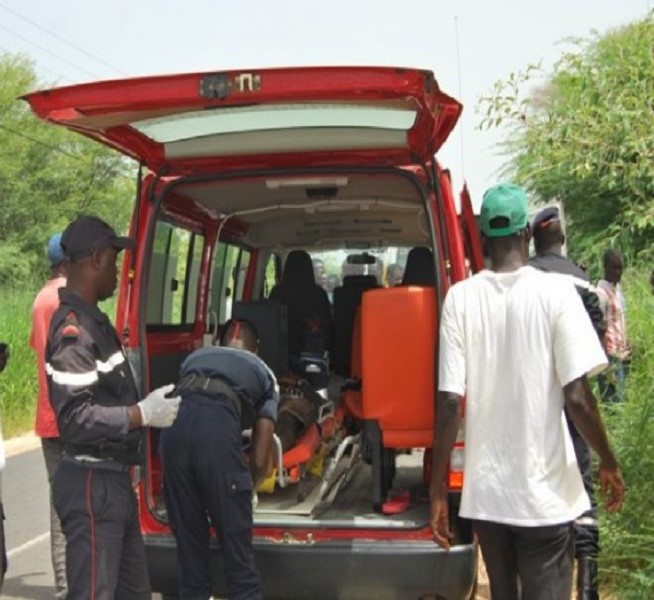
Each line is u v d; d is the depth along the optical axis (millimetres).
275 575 4691
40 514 8664
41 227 34438
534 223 5418
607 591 5547
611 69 6293
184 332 6441
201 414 4590
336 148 4992
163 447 4648
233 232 7355
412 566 4590
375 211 6719
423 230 6461
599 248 15508
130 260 5113
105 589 4156
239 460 4605
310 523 4715
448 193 4922
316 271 8508
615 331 7762
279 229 7555
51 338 4156
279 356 6496
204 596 4668
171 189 5191
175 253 6141
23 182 34406
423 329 4871
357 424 6484
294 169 5102
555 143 6348
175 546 4832
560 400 3742
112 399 4242
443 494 3934
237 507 4562
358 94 4223
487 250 4609
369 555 4609
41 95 4371
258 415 4855
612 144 6176
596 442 3723
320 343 7371
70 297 4227
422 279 6297
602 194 14953
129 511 4305
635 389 6496
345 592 4691
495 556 3840
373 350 4922
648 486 5500
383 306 4906
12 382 13969
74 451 4180
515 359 3729
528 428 3697
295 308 7434
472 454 3801
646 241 9781
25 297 17000
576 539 5137
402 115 4570
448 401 3820
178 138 5043
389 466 5453
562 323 3693
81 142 35781
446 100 4477
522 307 3740
